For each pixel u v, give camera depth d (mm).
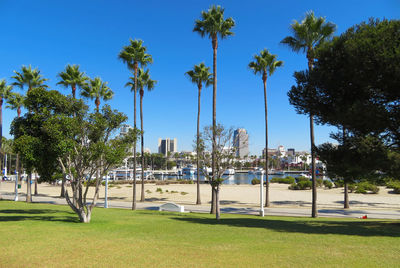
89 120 15070
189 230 12969
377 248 8930
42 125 14164
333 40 14969
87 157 14695
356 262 7273
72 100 14727
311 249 8758
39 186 70250
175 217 20375
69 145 13805
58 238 10195
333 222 17969
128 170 109000
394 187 46062
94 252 8242
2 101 37219
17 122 15500
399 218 22359
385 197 41250
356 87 13695
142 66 30750
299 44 23422
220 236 11258
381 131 13672
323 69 14602
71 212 21094
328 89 14445
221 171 19391
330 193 47594
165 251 8422
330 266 6934
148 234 11570
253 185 70562
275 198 40750
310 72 15578
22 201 33531
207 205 34688
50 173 16734
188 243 9664
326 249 8766
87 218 14992
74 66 31156
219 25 26375
